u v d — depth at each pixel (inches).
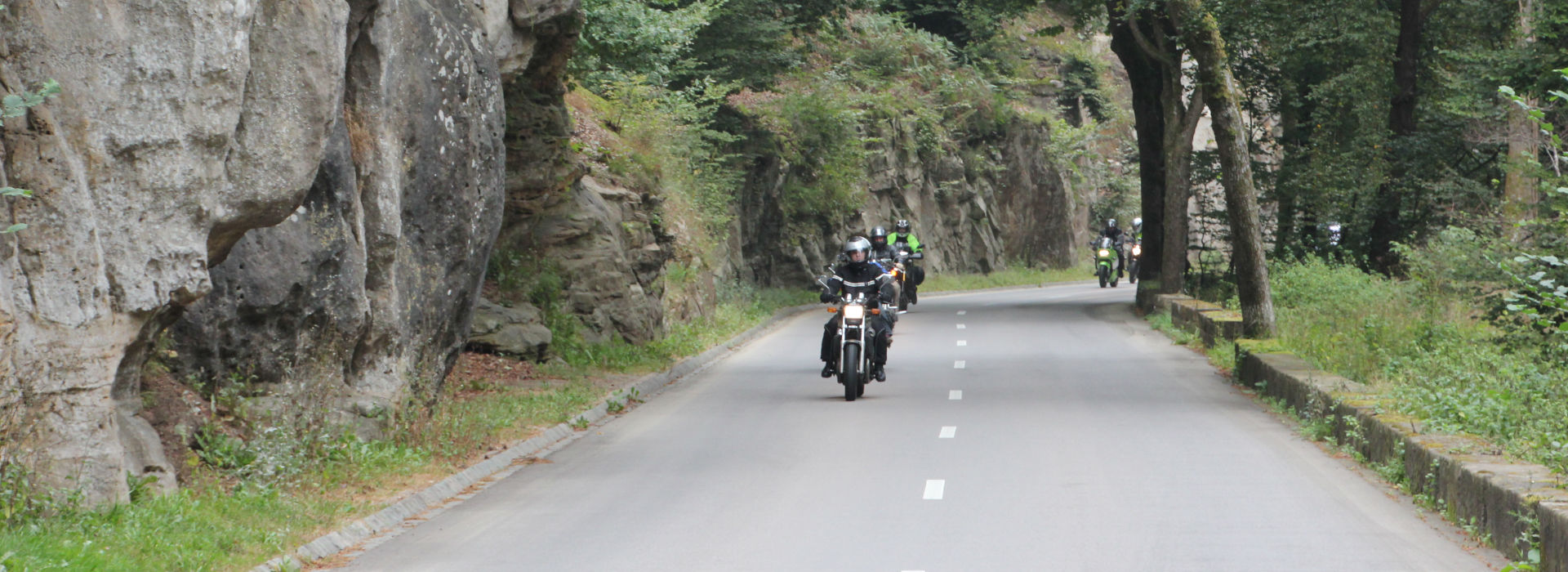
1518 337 569.3
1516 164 798.5
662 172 1067.9
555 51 770.8
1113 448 479.5
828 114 1722.4
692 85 1408.7
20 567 247.6
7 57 300.2
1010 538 328.2
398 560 320.5
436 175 511.8
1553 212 568.4
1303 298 1031.0
